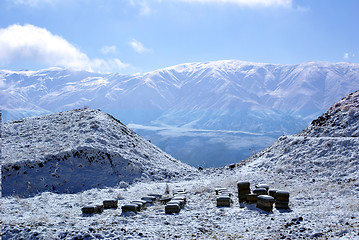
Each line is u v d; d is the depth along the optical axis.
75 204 16.22
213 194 17.00
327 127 27.28
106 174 24.94
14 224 9.82
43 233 8.84
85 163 25.28
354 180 17.22
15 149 27.12
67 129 32.03
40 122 35.53
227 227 10.25
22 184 21.56
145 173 26.98
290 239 8.22
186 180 26.81
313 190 16.12
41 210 14.50
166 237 9.00
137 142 34.38
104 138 29.81
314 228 8.99
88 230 9.19
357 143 21.66
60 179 22.84
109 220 10.95
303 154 23.97
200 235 9.33
